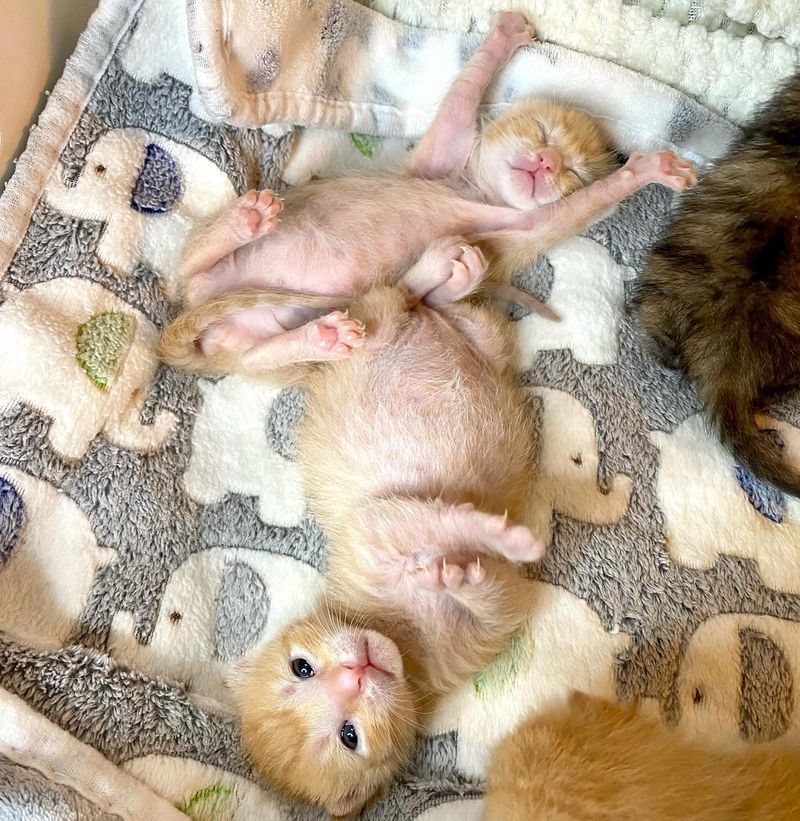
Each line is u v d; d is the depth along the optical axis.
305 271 0.27
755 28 0.30
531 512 0.27
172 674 0.25
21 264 0.25
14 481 0.24
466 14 0.29
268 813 0.24
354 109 0.29
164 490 0.26
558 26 0.29
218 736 0.24
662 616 0.26
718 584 0.26
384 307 0.26
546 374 0.28
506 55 0.29
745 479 0.28
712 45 0.29
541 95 0.30
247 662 0.26
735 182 0.27
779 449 0.28
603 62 0.29
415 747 0.26
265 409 0.28
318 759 0.24
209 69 0.25
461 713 0.26
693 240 0.27
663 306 0.27
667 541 0.27
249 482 0.27
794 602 0.27
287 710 0.24
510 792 0.20
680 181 0.27
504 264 0.29
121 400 0.26
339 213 0.27
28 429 0.24
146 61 0.27
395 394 0.25
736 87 0.30
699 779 0.21
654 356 0.28
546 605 0.26
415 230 0.28
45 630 0.24
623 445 0.28
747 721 0.25
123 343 0.26
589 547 0.27
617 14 0.29
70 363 0.25
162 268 0.27
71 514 0.25
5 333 0.25
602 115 0.30
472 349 0.27
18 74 0.25
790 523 0.28
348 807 0.24
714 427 0.27
